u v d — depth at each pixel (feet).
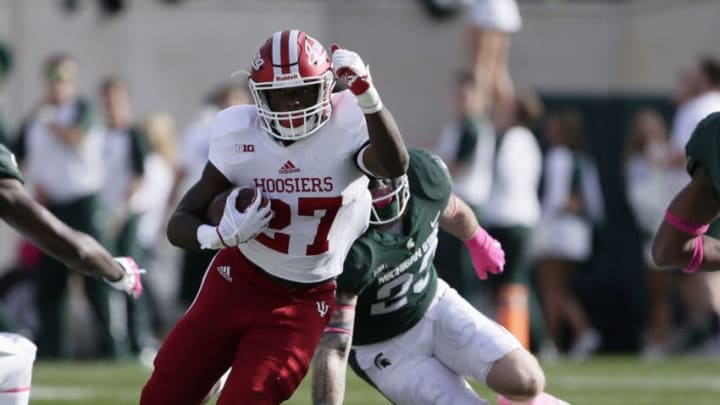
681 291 123.65
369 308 54.80
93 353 118.01
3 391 48.93
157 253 122.62
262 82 46.85
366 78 44.68
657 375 102.53
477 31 138.21
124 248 111.55
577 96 151.02
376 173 47.85
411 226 53.57
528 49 151.23
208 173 49.65
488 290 114.93
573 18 151.64
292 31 47.55
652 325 126.62
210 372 50.70
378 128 45.62
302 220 48.91
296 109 47.14
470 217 58.44
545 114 149.89
